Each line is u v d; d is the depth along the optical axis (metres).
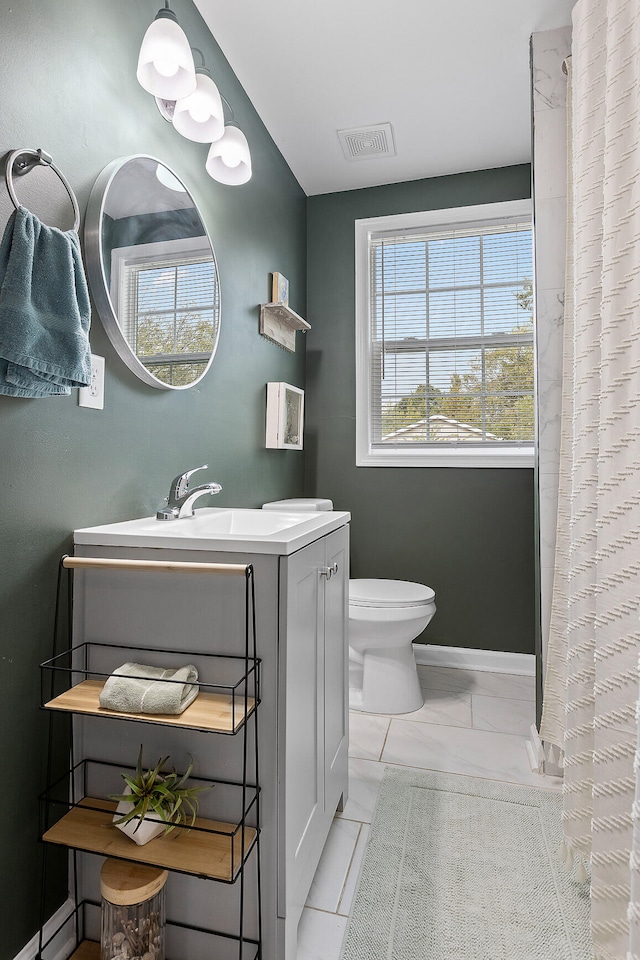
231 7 1.82
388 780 1.79
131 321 1.38
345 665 1.65
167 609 1.12
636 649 1.09
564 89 1.86
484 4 1.82
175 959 1.11
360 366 3.01
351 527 3.00
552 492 1.88
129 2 1.41
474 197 2.87
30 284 0.96
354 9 1.83
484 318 2.91
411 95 2.28
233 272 2.07
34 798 1.09
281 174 2.68
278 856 1.06
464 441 2.93
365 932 1.20
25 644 1.07
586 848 1.33
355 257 3.03
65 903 1.17
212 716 0.98
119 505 1.37
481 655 2.81
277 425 2.41
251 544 1.06
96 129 1.27
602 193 1.35
